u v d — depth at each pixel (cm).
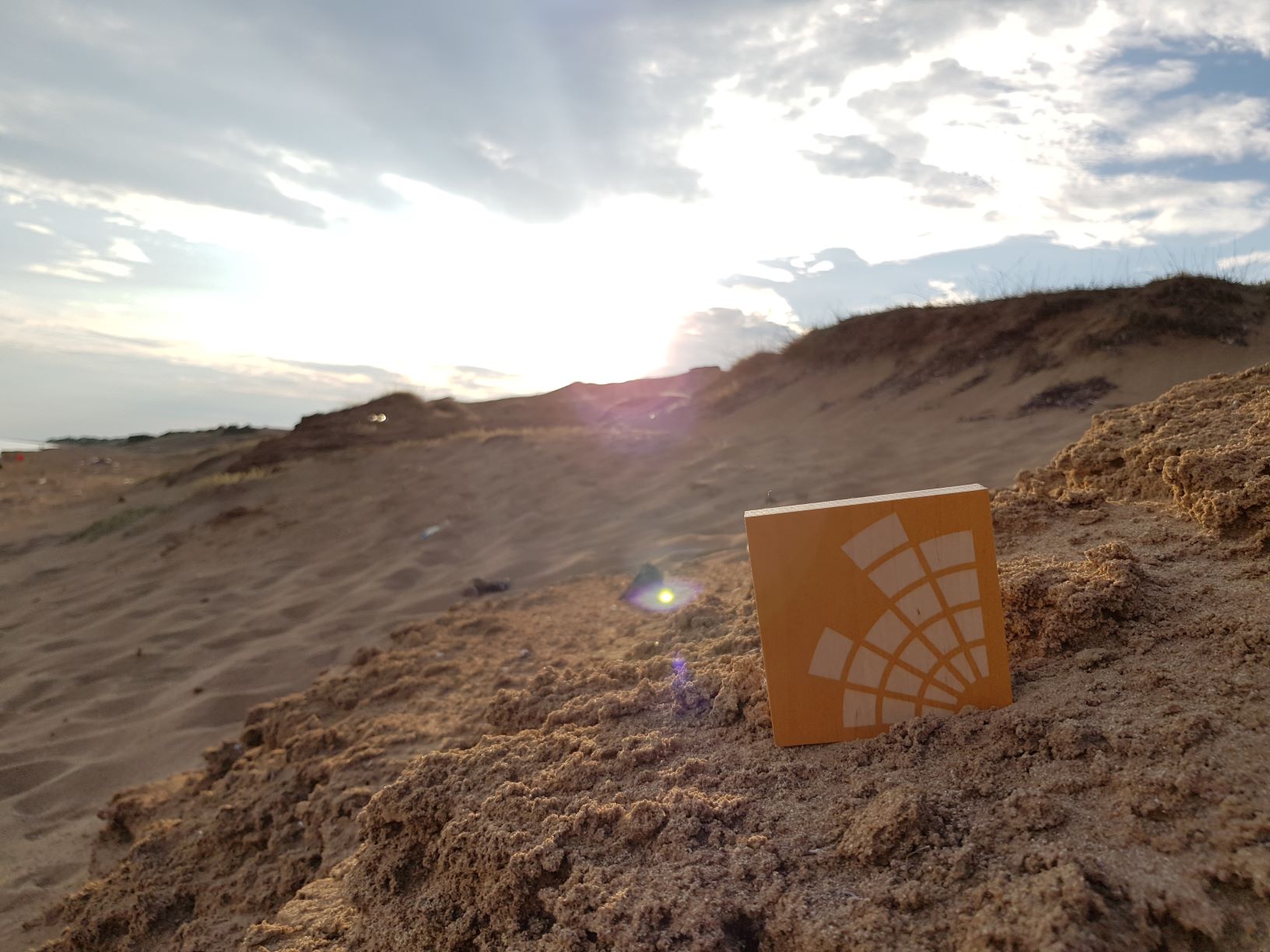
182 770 71
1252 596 37
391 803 37
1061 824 28
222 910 47
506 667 68
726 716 40
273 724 66
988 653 35
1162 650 35
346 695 67
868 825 29
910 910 26
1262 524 41
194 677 93
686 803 32
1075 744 31
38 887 57
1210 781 27
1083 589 38
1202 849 25
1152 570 41
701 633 55
